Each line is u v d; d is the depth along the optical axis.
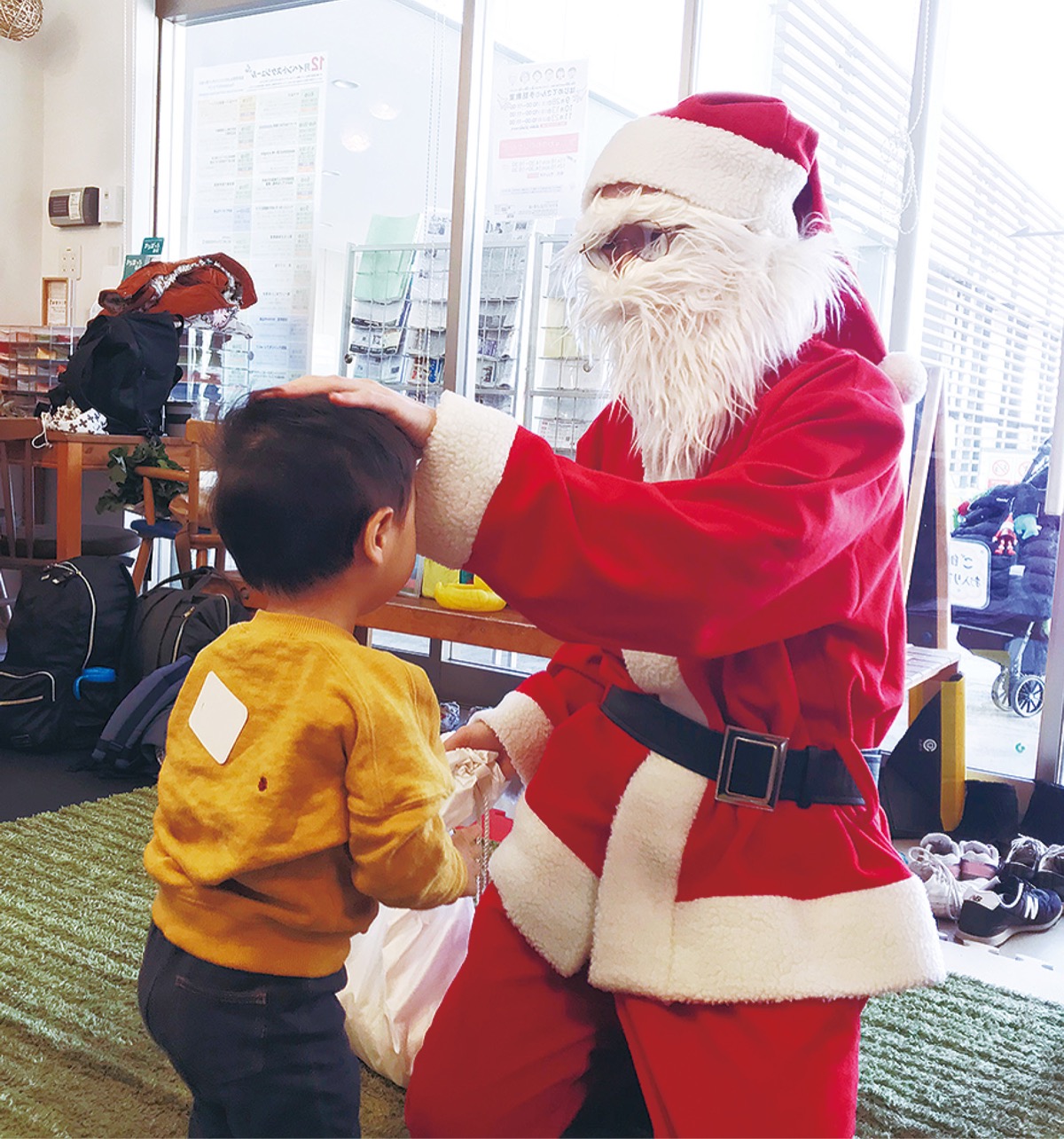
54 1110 1.43
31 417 4.04
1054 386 3.04
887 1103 1.59
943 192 3.15
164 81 4.66
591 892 1.17
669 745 1.12
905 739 2.89
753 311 1.07
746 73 3.36
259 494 0.99
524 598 1.00
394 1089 1.54
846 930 1.04
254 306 4.54
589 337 1.21
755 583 0.96
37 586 3.20
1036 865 2.57
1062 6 2.96
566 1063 1.25
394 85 4.05
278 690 1.03
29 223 4.86
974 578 3.21
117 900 2.10
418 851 1.02
